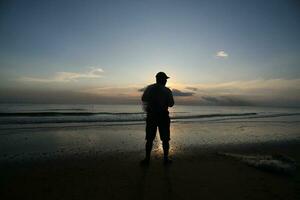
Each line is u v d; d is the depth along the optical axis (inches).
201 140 319.3
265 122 660.7
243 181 145.5
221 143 298.8
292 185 138.9
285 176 157.4
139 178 149.3
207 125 536.1
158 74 181.8
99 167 175.6
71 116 724.7
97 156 212.8
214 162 195.8
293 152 251.4
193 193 125.2
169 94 179.2
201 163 191.5
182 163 190.1
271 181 146.1
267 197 120.0
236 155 224.1
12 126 434.0
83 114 867.4
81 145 265.6
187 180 146.6
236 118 844.6
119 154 222.2
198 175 157.5
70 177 149.9
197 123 585.3
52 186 132.4
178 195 122.2
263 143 304.8
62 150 236.8
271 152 248.4
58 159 199.8
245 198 118.6
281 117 989.2
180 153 231.0
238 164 189.8
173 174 159.0
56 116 711.7
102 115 831.7
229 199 117.3
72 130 387.5
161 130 181.6
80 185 134.9
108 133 364.5
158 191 127.4
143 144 279.6
